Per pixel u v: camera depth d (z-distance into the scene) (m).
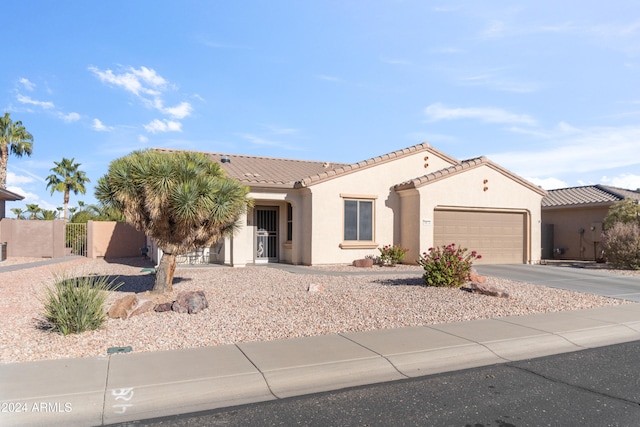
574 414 4.81
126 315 8.41
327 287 12.11
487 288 11.08
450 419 4.68
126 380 5.41
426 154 20.08
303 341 7.18
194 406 5.02
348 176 18.38
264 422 4.61
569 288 13.12
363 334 7.67
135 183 9.66
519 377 5.97
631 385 5.67
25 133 35.75
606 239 19.38
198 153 10.98
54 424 4.52
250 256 19.33
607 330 8.38
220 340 7.18
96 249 23.83
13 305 9.77
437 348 6.91
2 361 6.06
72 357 6.26
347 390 5.50
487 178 19.67
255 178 17.92
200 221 10.09
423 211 18.27
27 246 23.70
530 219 20.80
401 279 13.61
